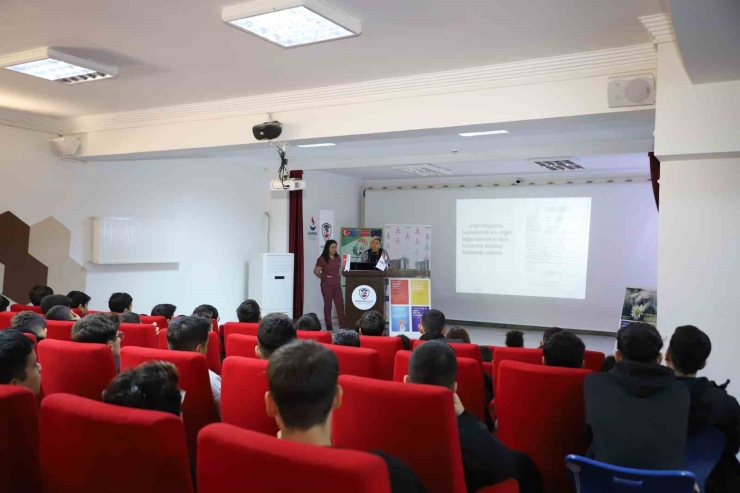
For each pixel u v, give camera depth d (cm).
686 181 381
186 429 244
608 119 459
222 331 460
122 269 780
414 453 175
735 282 370
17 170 664
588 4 348
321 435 134
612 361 300
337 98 545
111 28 392
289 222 1021
